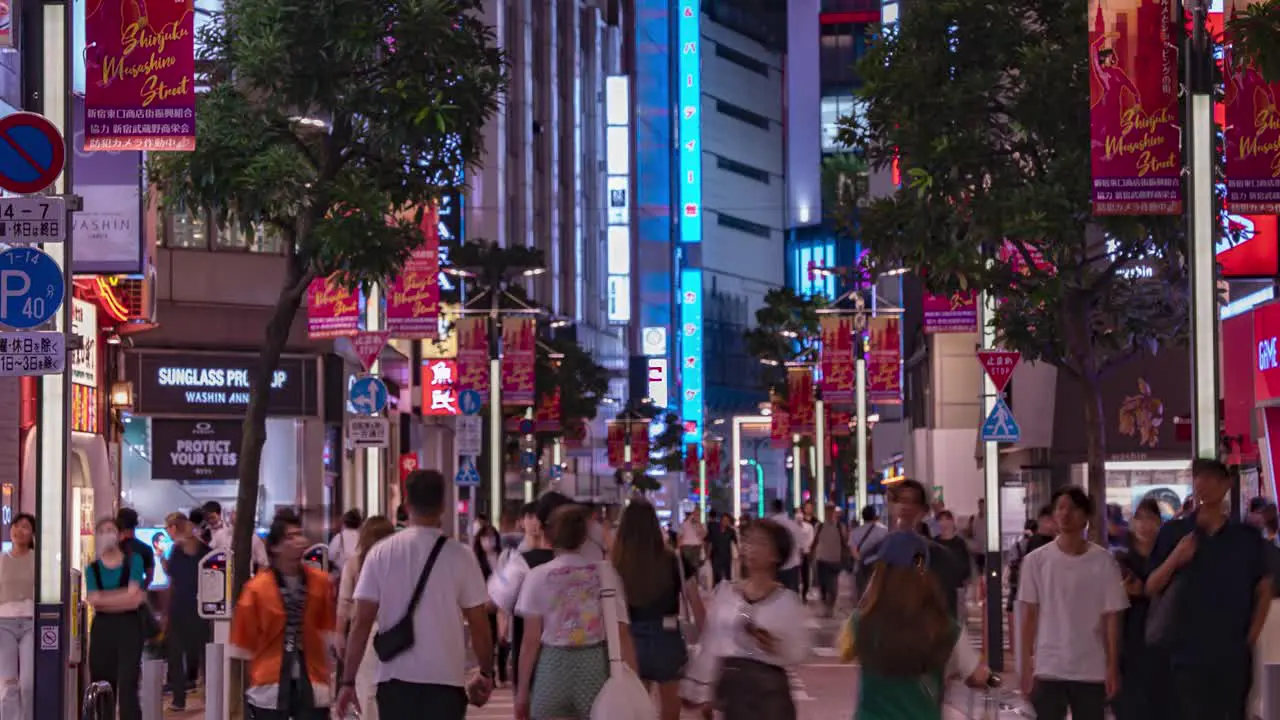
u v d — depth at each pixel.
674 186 190.50
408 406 64.38
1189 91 21.16
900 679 10.69
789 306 99.00
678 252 189.62
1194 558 13.68
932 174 27.20
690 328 189.62
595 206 129.62
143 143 19.97
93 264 28.73
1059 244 27.22
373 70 26.00
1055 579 13.77
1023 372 57.91
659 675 16.34
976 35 27.73
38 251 15.46
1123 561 15.50
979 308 32.00
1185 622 13.63
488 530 33.47
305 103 26.14
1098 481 27.89
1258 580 13.63
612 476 111.75
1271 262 31.27
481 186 95.12
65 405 16.06
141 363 44.22
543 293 109.12
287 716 15.62
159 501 44.62
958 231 27.69
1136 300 30.03
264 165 25.59
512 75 102.00
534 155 108.88
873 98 28.03
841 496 120.06
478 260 53.00
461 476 45.97
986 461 30.88
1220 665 13.55
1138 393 46.41
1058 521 13.82
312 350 47.81
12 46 18.62
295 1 25.28
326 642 15.91
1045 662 13.80
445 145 26.42
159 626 23.39
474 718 24.70
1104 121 22.08
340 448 49.72
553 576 14.08
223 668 17.53
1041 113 27.09
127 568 22.31
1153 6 22.00
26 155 15.55
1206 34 21.14
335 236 25.08
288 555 15.82
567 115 118.38
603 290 136.00
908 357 93.19
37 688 16.20
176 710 25.42
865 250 28.94
